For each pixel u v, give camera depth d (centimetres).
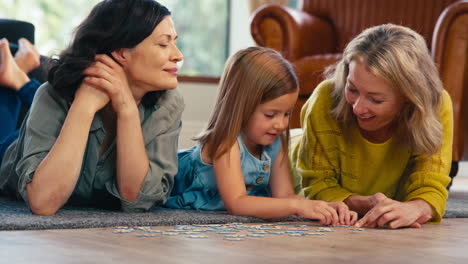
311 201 183
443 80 304
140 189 191
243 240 146
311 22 390
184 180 217
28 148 188
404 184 206
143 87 192
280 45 371
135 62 187
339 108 200
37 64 280
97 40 186
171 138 202
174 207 215
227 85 198
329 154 208
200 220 178
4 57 256
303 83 341
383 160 205
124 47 185
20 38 297
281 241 147
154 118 199
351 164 207
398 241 154
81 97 185
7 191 225
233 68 198
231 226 170
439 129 192
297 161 217
